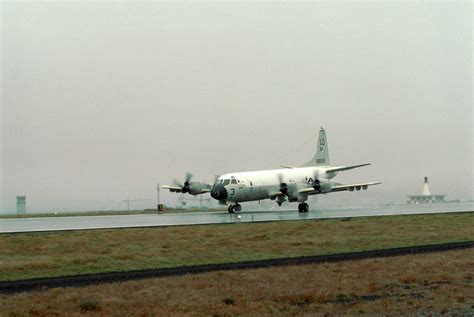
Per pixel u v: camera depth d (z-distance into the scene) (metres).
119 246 53.88
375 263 45.66
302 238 60.06
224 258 48.56
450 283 38.47
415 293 35.53
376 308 31.78
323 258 48.41
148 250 51.59
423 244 57.34
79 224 77.12
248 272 41.78
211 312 30.94
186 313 30.66
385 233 64.94
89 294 34.56
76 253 50.06
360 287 37.00
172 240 57.81
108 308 31.50
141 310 31.20
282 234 63.06
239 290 35.91
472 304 32.69
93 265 44.50
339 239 59.56
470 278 40.03
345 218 82.38
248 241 57.72
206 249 52.62
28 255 49.09
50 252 50.62
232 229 66.88
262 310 31.41
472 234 64.75
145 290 35.78
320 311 31.27
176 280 38.88
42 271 42.28
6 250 51.31
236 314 30.69
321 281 38.72
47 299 33.25
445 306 32.19
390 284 38.09
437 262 46.00
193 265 45.47
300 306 32.50
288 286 37.12
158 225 71.12
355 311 31.20
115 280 39.12
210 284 37.59
